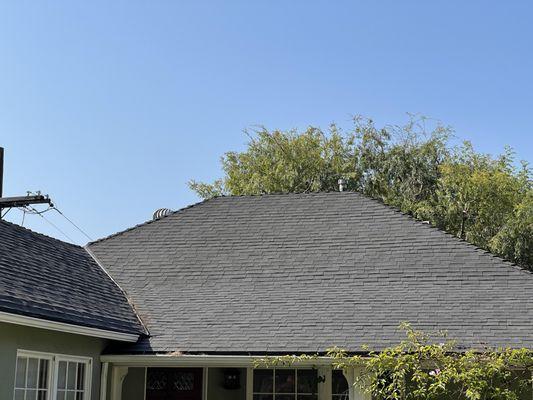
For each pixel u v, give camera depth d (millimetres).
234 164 35969
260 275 14508
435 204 31516
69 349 11992
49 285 12227
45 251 13977
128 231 16562
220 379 14852
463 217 30625
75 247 15711
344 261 14484
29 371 11156
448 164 32031
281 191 33250
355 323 12656
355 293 13547
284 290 13953
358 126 34188
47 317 10758
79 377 12391
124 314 13422
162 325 13406
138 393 14992
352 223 15570
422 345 11352
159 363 12883
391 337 12164
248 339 12617
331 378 14117
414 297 13188
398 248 14570
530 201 29266
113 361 12859
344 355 11625
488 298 12891
